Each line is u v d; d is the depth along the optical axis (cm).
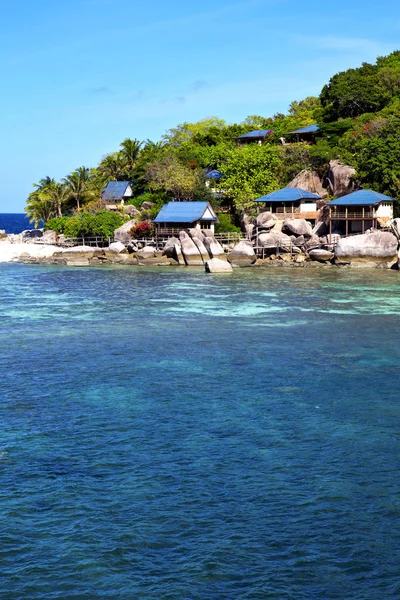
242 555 1488
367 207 8538
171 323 4344
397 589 1372
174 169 10944
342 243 7981
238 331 4053
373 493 1786
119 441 2156
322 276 7125
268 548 1517
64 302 5375
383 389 2759
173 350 3522
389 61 13075
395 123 9481
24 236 13250
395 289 6019
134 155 13638
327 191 9988
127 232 10112
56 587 1374
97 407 2516
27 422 2341
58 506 1706
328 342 3716
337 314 4659
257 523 1625
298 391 2730
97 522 1627
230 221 10419
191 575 1414
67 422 2342
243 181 10269
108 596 1347
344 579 1403
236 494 1775
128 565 1450
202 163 12031
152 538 1555
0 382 2872
